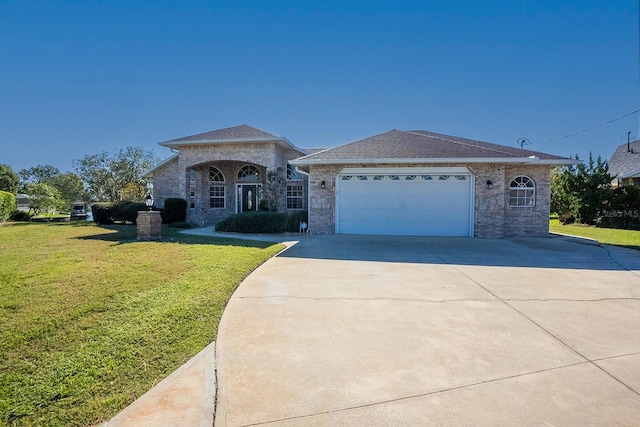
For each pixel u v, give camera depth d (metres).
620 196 19.39
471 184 13.68
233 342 3.90
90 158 30.08
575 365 3.41
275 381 3.10
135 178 30.89
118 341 3.80
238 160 18.38
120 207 18.38
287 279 6.70
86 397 2.86
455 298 5.55
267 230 14.71
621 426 2.52
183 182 18.88
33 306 4.82
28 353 3.56
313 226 14.54
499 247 11.06
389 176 14.08
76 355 3.50
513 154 14.31
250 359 3.51
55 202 28.36
